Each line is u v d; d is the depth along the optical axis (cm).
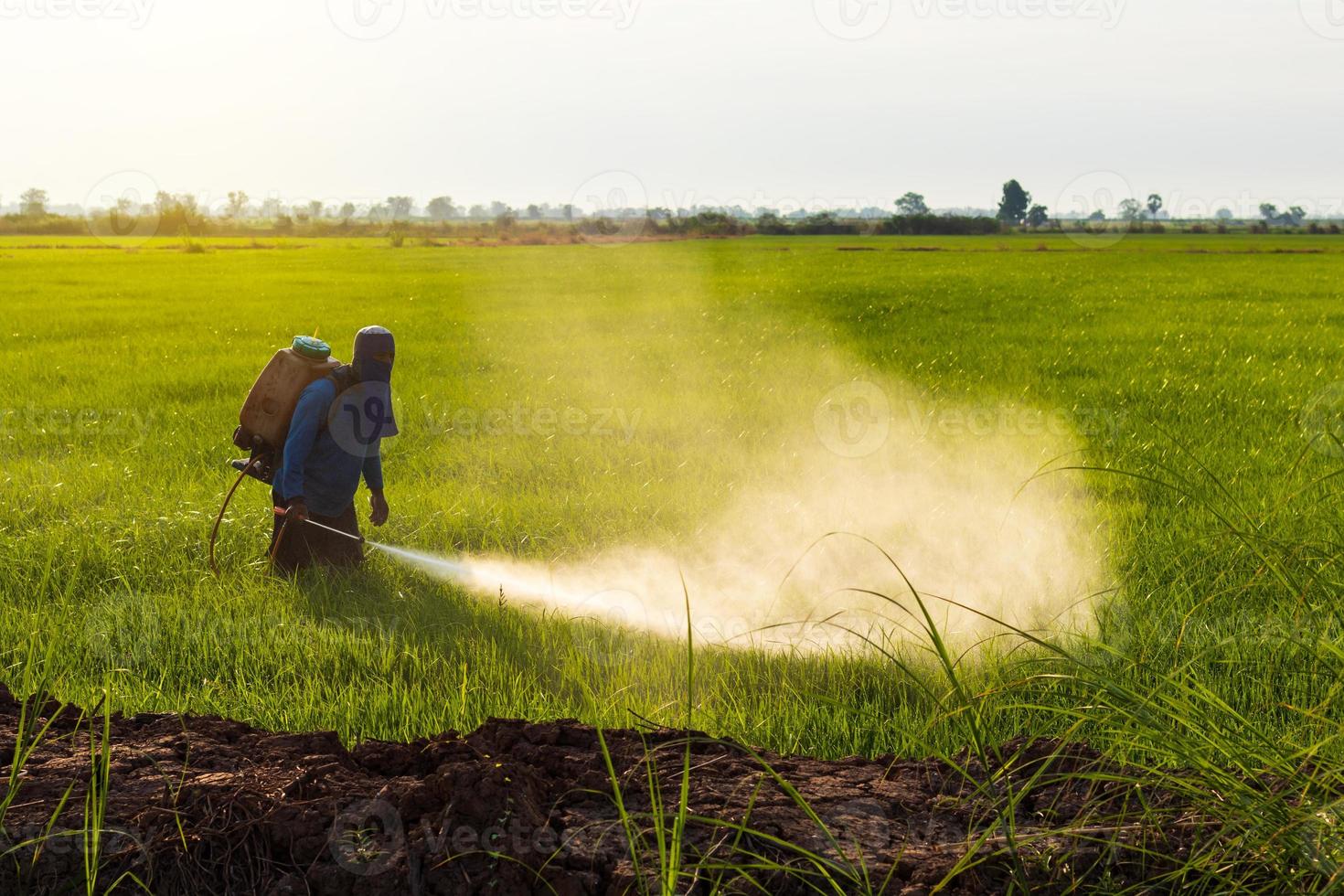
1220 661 416
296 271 4853
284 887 253
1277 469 854
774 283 3778
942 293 3256
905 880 252
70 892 255
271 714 418
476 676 456
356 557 642
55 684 446
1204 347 1809
